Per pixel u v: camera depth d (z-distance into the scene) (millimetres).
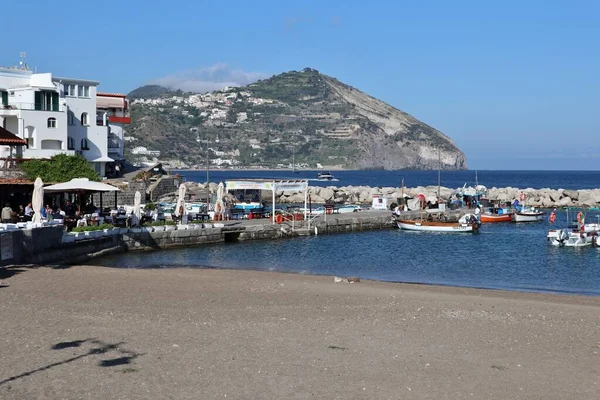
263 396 14125
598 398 14836
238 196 76375
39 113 72875
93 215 48812
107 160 84375
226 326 20453
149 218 54812
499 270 42000
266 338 19031
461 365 16984
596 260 46594
